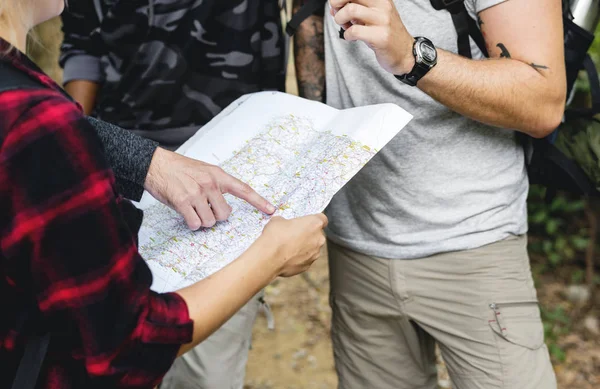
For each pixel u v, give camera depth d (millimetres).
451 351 1785
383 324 1888
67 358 1008
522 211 1757
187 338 1035
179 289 1098
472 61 1501
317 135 1493
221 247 1301
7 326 993
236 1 1839
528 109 1520
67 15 2039
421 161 1681
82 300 938
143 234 1393
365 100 1700
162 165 1379
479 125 1652
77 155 921
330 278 2025
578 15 1668
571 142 1727
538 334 1723
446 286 1740
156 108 1916
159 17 1834
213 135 1587
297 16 1770
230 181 1361
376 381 1968
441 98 1506
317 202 1316
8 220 911
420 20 1593
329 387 2854
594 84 1725
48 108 911
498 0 1499
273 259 1152
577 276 3312
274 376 2902
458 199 1688
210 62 1882
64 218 915
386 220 1769
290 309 3320
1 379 1030
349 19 1389
